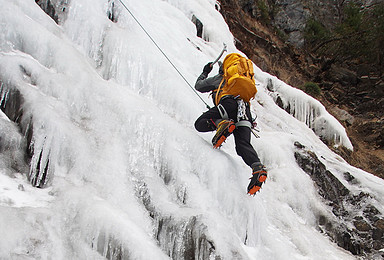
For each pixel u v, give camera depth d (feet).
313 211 16.05
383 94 35.29
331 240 15.43
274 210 14.62
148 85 15.71
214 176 12.69
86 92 13.26
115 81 15.12
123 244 9.29
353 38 40.22
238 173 13.29
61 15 15.88
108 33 15.99
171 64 17.70
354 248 15.33
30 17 14.53
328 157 21.09
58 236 9.13
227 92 13.50
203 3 29.40
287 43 39.50
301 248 13.38
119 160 11.84
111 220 9.54
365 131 32.19
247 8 38.34
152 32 19.58
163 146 12.93
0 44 12.73
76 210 9.83
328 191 17.33
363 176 19.29
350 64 38.99
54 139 11.19
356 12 42.65
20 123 11.47
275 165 17.11
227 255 10.65
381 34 38.75
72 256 8.98
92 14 16.03
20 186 10.12
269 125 21.95
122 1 18.61
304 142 19.39
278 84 27.17
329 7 44.19
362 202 17.12
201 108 16.20
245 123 13.34
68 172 11.12
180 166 12.63
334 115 33.68
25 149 11.13
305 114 26.53
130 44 15.89
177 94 15.70
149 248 9.39
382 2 42.24
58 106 12.23
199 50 23.22
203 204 12.02
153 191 11.62
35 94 11.99
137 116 13.03
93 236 9.42
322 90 36.52
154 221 10.87
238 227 12.25
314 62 39.24
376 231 15.92
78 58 14.29
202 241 10.64
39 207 9.59
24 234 8.68
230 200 12.43
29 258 8.38
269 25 39.60
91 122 12.69
